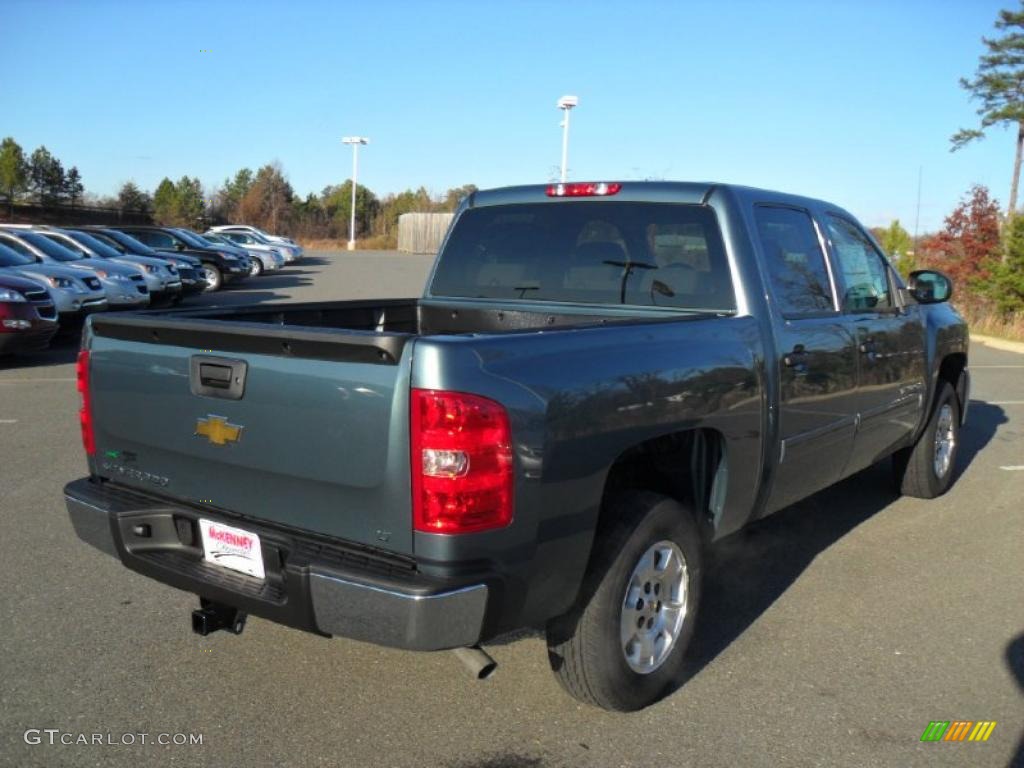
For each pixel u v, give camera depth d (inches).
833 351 182.4
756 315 162.7
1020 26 1523.1
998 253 997.2
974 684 151.9
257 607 120.7
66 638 161.5
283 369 118.3
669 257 174.9
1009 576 203.2
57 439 312.8
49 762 124.2
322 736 132.6
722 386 146.6
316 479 116.8
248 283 1178.0
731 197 170.2
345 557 115.4
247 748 129.0
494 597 112.1
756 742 132.6
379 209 3358.8
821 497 265.0
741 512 159.5
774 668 156.3
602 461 123.3
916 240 1302.9
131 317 136.9
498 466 110.0
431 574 109.7
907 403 226.1
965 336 266.1
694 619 147.0
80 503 141.4
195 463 130.5
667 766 126.2
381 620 109.4
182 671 150.9
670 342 139.1
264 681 148.6
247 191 3179.1
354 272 1446.9
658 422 133.0
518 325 194.7
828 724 138.1
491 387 110.0
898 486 263.3
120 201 2625.5
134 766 124.0
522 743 131.6
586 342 125.4
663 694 144.9
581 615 128.9
